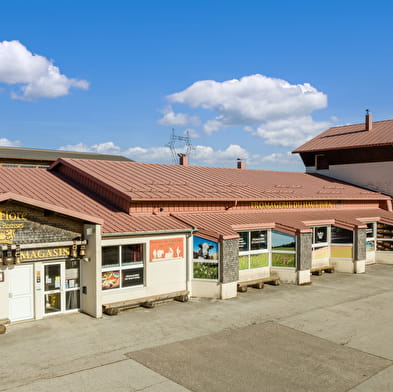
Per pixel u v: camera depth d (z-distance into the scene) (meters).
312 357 10.43
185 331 12.20
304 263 18.70
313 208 24.38
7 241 11.96
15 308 12.60
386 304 15.45
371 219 24.22
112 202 17.73
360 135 32.31
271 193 22.48
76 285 13.90
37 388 8.60
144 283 15.11
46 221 12.73
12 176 18.86
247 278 18.25
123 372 9.41
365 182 30.53
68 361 9.95
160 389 8.66
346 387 8.87
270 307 14.85
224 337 11.74
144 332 12.05
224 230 16.48
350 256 21.70
